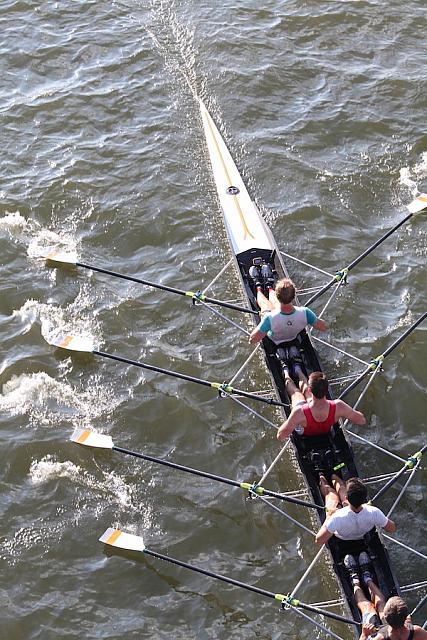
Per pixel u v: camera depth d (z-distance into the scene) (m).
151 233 20.41
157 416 16.59
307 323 15.59
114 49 25.58
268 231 19.70
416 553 13.45
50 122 23.39
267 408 16.50
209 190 21.39
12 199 21.16
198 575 14.19
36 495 15.30
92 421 16.52
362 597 12.66
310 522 14.69
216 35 25.83
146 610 13.76
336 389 16.84
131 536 14.12
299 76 24.58
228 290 18.91
